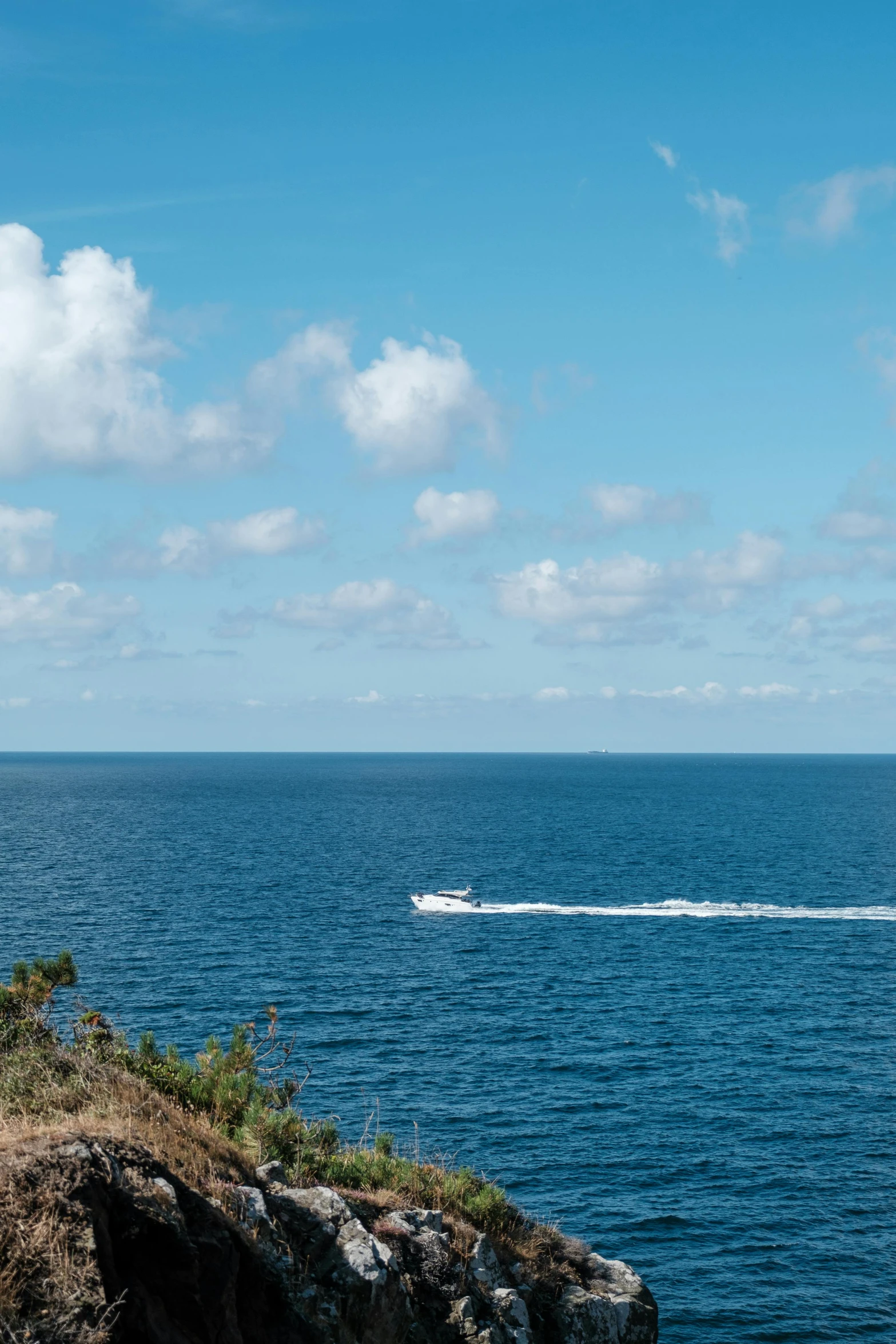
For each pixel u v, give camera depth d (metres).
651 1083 50.16
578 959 77.25
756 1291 33.34
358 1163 17.64
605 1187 39.56
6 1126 12.35
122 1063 17.77
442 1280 15.34
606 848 153.00
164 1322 10.34
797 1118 46.31
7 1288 9.28
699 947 82.12
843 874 124.00
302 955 75.19
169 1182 11.68
